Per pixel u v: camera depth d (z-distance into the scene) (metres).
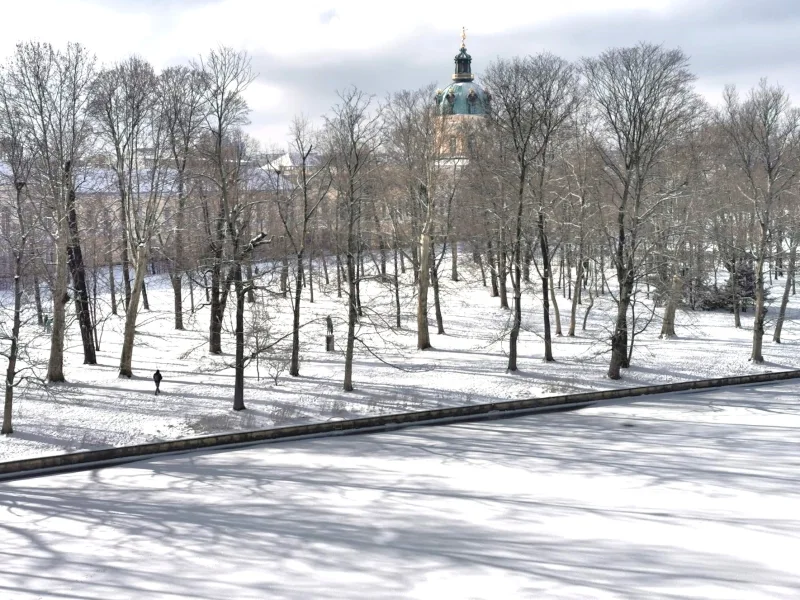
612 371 36.84
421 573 15.92
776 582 15.15
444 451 26.41
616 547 17.23
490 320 52.53
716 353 43.12
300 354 41.56
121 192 36.59
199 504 20.94
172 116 42.97
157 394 31.89
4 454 24.58
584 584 15.19
